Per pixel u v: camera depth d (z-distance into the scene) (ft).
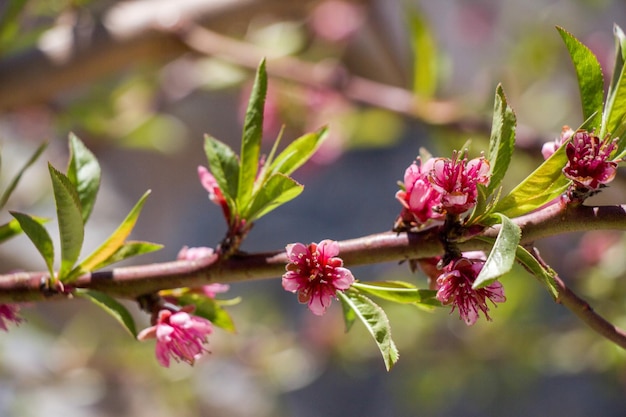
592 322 2.63
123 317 2.69
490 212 2.59
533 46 6.42
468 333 6.29
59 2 4.05
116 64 3.85
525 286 5.82
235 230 2.69
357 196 13.56
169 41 3.92
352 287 2.64
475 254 2.65
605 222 2.58
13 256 5.05
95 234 6.35
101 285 2.72
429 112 3.99
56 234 5.36
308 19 5.64
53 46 3.74
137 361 6.47
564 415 9.95
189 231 12.66
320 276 2.60
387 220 13.19
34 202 5.68
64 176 2.65
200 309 2.80
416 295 2.63
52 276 2.71
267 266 2.69
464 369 6.35
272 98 4.96
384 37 5.16
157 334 2.68
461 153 2.61
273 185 2.68
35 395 6.30
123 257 2.75
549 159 2.57
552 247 6.17
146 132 5.34
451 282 2.58
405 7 3.84
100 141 5.43
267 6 4.19
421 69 3.92
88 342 6.28
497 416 9.18
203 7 4.03
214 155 2.71
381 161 13.73
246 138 2.70
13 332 5.93
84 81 3.86
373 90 4.23
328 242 2.61
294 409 11.09
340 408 11.15
